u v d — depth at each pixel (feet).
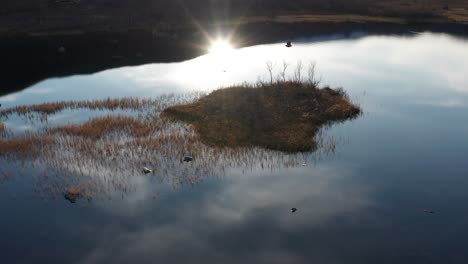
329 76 151.64
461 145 95.55
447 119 111.75
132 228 65.77
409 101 126.21
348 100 123.13
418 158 88.74
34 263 58.75
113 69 159.22
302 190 75.92
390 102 124.77
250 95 117.80
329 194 74.79
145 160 84.43
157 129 99.30
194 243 62.49
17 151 88.79
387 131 102.58
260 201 72.59
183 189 75.97
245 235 64.18
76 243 62.59
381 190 76.38
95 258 59.47
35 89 137.39
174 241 62.90
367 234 64.23
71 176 79.46
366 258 59.21
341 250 60.85
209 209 70.33
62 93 133.28
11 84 142.00
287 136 94.63
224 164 83.97
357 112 114.32
